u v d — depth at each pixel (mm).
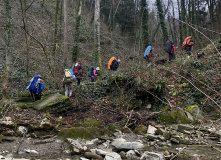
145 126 6148
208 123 6434
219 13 20500
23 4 10750
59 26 14766
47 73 11258
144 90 7590
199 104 7676
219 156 3848
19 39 10883
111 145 4574
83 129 5012
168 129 6004
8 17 7965
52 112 6832
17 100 8508
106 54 17891
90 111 7250
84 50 16312
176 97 8000
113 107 7523
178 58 10188
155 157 3668
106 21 28109
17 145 4605
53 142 4867
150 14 20219
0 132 5285
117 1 28734
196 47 15977
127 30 28812
